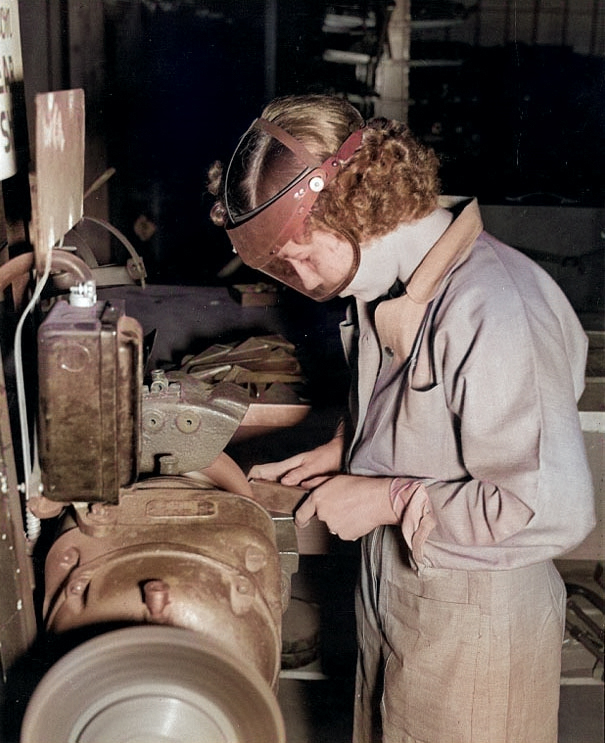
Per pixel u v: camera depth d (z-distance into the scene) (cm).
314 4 373
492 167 379
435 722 131
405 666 132
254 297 248
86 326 93
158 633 87
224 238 418
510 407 112
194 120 407
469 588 124
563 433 113
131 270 212
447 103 393
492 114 393
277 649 101
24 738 84
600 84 384
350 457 142
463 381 113
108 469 98
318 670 198
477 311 114
